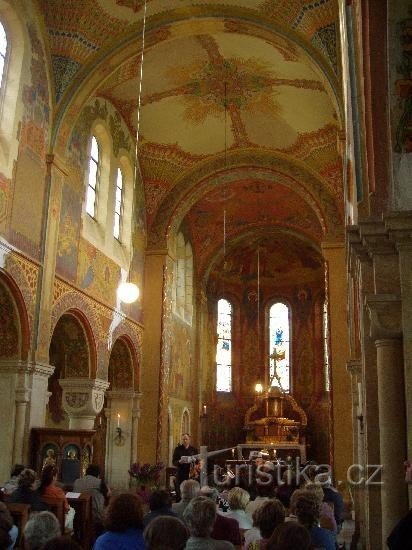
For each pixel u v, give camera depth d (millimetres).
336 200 19734
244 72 17031
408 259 6438
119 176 18953
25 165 13086
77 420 15875
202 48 16000
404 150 6930
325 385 29453
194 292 26359
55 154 14164
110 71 15039
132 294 13078
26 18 13328
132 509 4387
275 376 28891
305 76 16688
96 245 16656
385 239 6680
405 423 6441
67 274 14797
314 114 18266
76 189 15578
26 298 12836
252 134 19844
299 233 26094
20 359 12742
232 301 31219
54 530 4324
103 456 18969
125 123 18984
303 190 20141
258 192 24172
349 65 8602
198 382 25656
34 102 13602
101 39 14516
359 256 7379
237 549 5816
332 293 19281
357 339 13156
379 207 7012
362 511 10875
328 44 13547
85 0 13734
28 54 13398
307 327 30625
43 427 13195
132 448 18984
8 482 9688
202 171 20828
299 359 30375
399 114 6988
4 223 12117
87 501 8523
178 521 3639
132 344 19156
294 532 3465
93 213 17109
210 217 25719
